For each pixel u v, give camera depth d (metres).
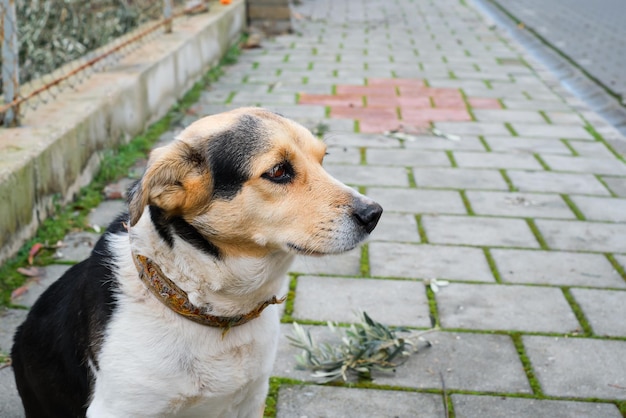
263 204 0.83
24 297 1.27
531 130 2.21
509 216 1.64
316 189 0.86
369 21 4.04
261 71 2.81
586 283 1.38
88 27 2.38
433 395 1.10
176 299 0.82
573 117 2.34
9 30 1.49
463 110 2.38
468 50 3.29
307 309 1.29
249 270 0.84
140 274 0.82
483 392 1.10
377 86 2.62
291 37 3.52
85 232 1.49
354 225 0.85
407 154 1.98
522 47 3.40
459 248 1.50
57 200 1.52
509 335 1.23
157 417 0.84
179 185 0.81
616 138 2.15
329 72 2.81
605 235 1.56
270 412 1.06
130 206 0.79
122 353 0.81
